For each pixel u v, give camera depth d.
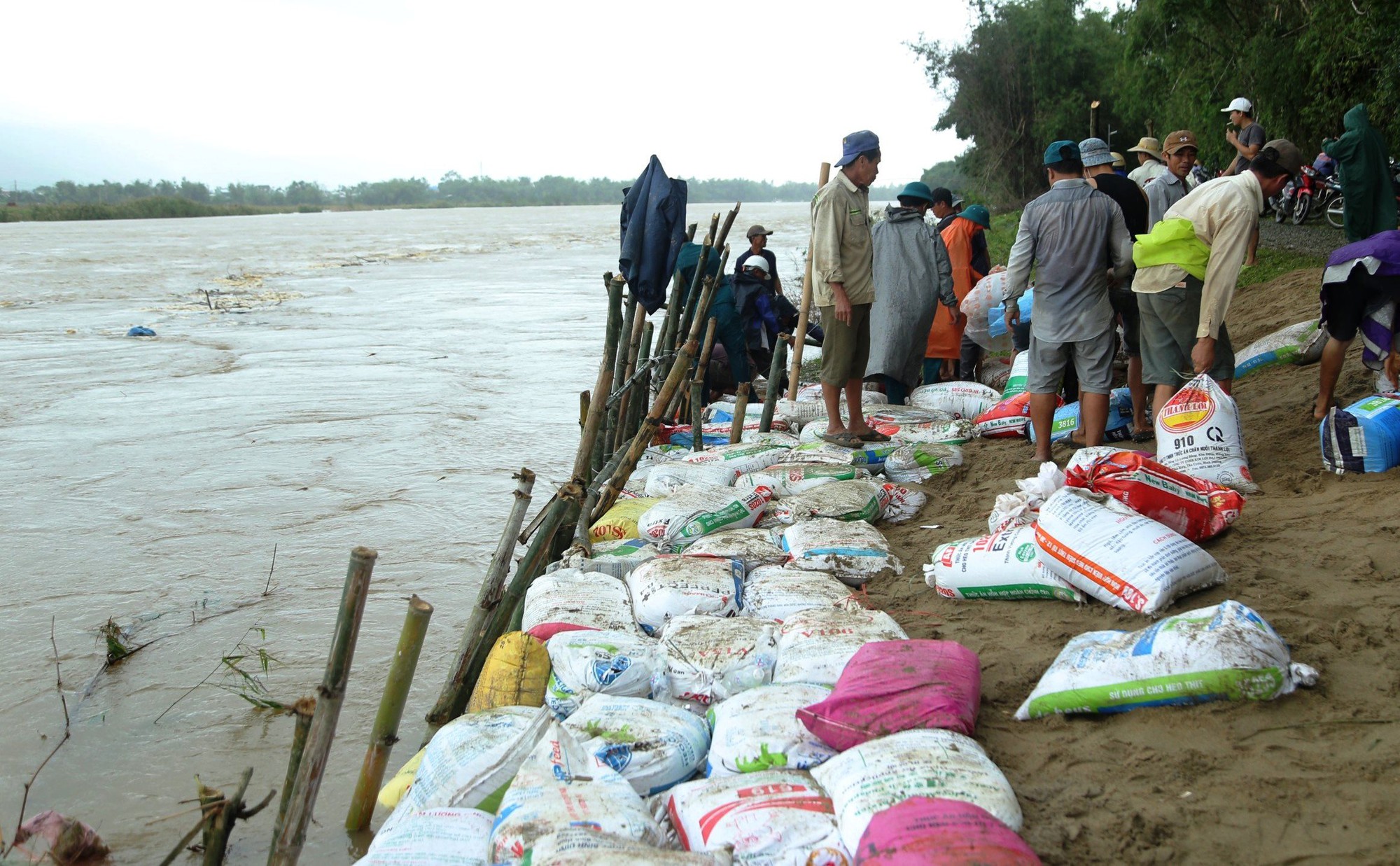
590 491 6.17
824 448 6.83
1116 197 6.62
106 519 7.42
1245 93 19.94
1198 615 3.47
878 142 6.77
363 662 5.15
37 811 3.99
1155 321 5.82
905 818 2.65
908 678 3.37
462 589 6.04
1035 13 44.19
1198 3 19.78
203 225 92.06
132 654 5.30
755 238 10.27
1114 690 3.38
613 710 3.59
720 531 5.59
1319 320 7.57
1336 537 4.41
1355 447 5.09
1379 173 7.32
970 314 8.98
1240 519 4.84
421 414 10.75
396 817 3.38
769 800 2.94
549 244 50.44
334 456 9.03
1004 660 3.95
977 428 7.50
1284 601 3.95
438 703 4.48
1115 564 4.09
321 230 75.69
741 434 7.49
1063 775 3.16
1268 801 2.88
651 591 4.68
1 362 14.49
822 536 5.20
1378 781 2.88
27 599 6.02
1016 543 4.53
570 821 2.87
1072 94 43.53
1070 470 4.70
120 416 10.82
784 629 4.18
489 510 7.45
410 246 50.38
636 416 7.54
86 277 30.92
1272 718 3.23
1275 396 6.95
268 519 7.36
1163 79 23.81
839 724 3.26
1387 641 3.56
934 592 4.82
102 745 4.46
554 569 5.28
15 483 8.34
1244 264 5.69
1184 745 3.18
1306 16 17.78
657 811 3.21
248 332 17.75
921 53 47.69
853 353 7.08
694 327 6.18
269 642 5.41
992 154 47.88
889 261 8.15
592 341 16.16
